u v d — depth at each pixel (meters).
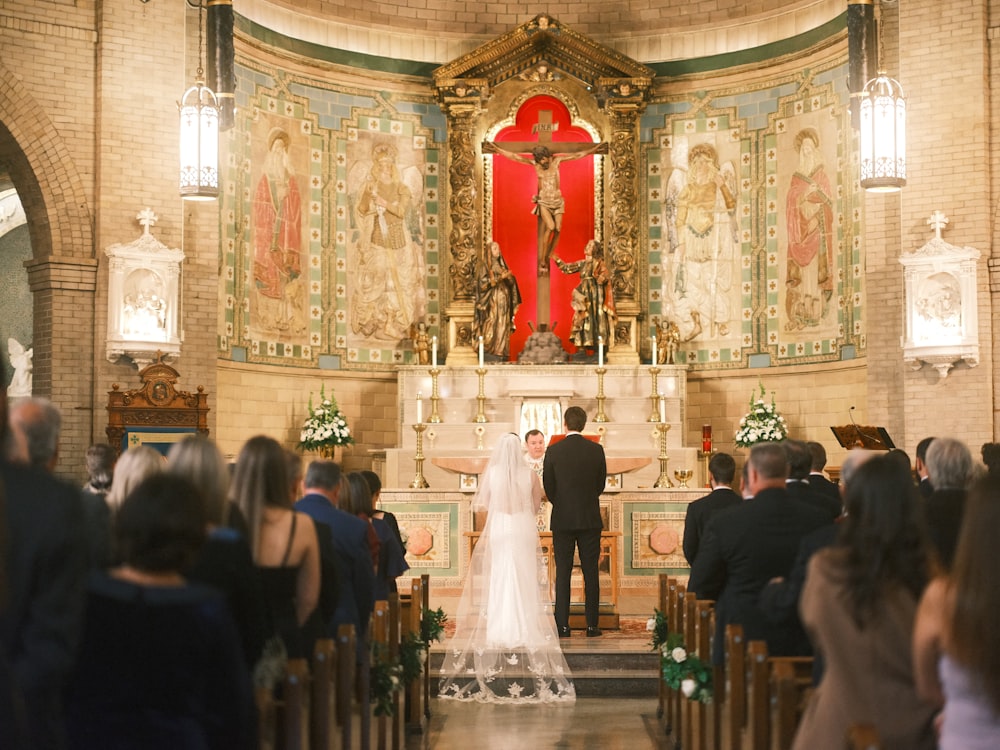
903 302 16.02
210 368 16.70
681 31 20.61
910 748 4.16
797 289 19.44
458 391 19.66
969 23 16.02
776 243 19.75
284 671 5.20
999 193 15.86
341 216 20.00
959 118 16.02
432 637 9.95
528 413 19.25
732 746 5.93
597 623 11.89
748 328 19.98
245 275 18.42
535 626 10.66
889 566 4.22
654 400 19.30
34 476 4.00
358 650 6.90
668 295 20.62
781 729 4.97
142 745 3.80
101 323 15.63
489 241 20.78
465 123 20.48
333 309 19.84
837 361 18.70
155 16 16.17
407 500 14.90
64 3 15.70
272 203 19.00
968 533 3.39
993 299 15.79
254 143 18.70
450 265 20.56
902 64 16.38
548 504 14.12
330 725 5.50
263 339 18.77
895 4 16.70
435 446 19.14
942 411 15.85
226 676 3.91
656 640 9.69
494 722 9.77
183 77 16.38
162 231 16.08
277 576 5.41
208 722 3.92
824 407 18.94
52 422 4.91
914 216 16.22
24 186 15.70
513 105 20.81
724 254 20.25
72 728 3.82
